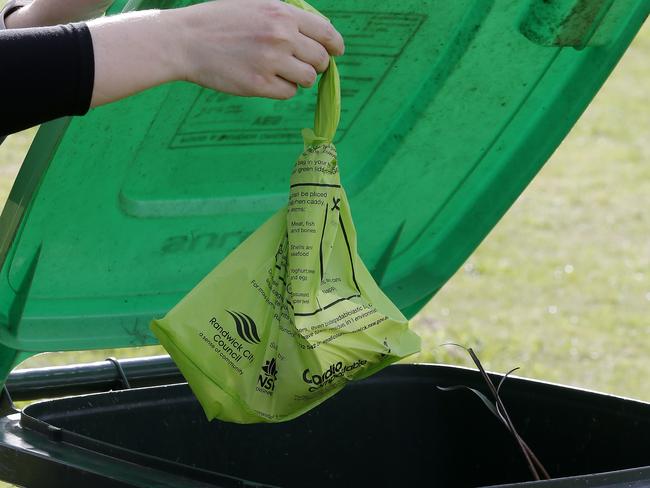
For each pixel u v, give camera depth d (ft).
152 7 5.99
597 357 22.18
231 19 5.52
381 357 6.35
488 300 25.54
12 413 7.50
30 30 5.20
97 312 7.89
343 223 6.40
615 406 8.05
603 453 8.09
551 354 22.13
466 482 8.87
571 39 7.84
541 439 8.46
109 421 7.93
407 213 8.92
